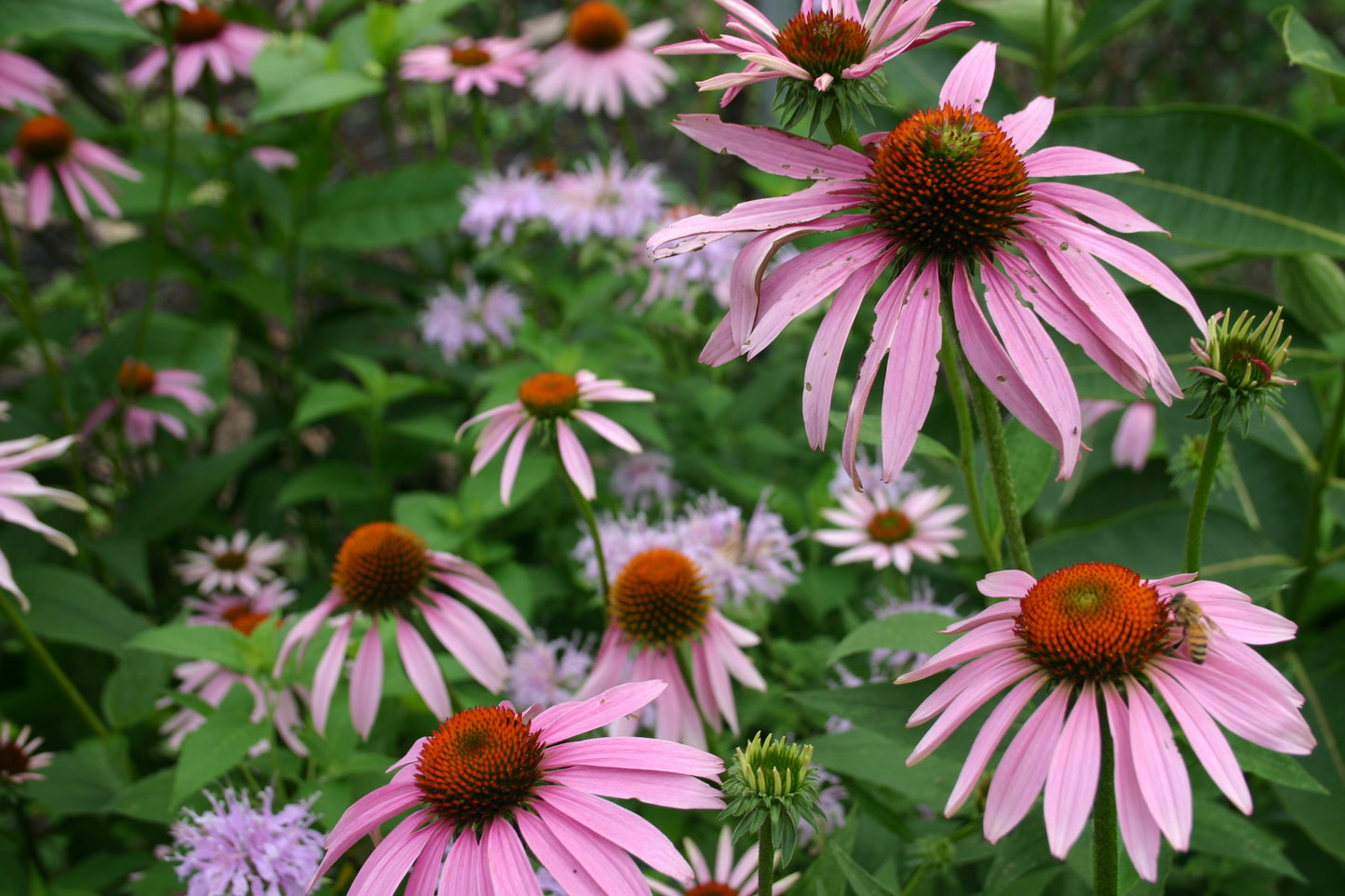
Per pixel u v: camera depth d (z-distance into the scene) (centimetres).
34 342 116
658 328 105
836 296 53
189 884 60
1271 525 74
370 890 52
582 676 75
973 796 61
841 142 55
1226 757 49
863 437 59
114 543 90
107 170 107
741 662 66
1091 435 97
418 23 116
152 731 85
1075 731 50
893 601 75
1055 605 51
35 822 95
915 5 53
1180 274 76
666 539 74
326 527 116
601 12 126
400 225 117
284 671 66
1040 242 53
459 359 119
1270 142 69
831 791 68
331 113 116
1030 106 57
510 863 51
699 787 53
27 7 77
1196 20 156
